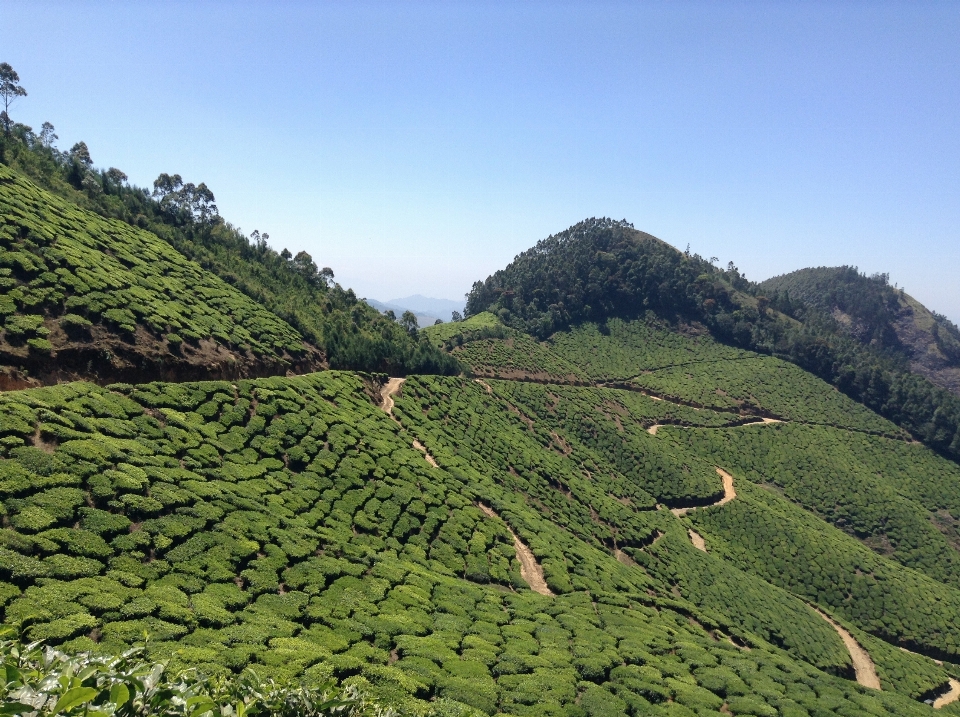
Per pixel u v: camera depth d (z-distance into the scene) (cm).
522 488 6247
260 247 9125
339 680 2064
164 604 2189
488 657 2684
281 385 5078
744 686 3150
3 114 6988
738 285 18325
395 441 5406
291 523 3306
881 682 5212
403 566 3475
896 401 13138
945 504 10369
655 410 11481
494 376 11075
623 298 16350
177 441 3559
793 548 7662
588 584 4397
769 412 12400
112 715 628
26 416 2827
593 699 2533
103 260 5216
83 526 2417
